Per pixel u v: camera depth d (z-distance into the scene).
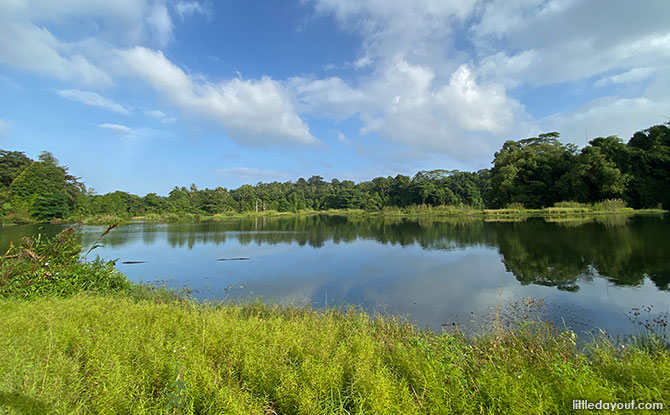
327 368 3.60
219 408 2.85
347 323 6.68
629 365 3.79
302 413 2.92
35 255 8.95
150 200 63.50
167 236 29.88
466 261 15.01
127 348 3.87
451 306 9.09
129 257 19.12
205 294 11.16
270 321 5.80
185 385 2.85
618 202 35.75
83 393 2.97
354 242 23.45
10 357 3.27
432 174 79.62
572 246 16.47
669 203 36.28
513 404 2.93
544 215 36.56
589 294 9.41
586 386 3.17
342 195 86.75
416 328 7.21
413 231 28.98
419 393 3.37
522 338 5.82
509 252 16.31
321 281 12.54
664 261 12.52
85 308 5.82
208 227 40.41
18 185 44.19
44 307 5.78
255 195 82.69
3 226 38.25
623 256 13.69
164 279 13.55
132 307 6.17
